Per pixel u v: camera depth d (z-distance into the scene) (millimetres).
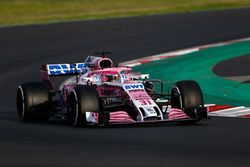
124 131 38000
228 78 65562
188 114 41375
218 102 54250
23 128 41156
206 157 29281
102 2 146875
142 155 29906
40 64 78375
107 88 42344
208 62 75938
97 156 29766
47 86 46094
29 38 98562
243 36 94625
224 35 96188
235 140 34406
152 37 96062
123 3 145500
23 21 121125
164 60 79000
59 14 130750
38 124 43344
